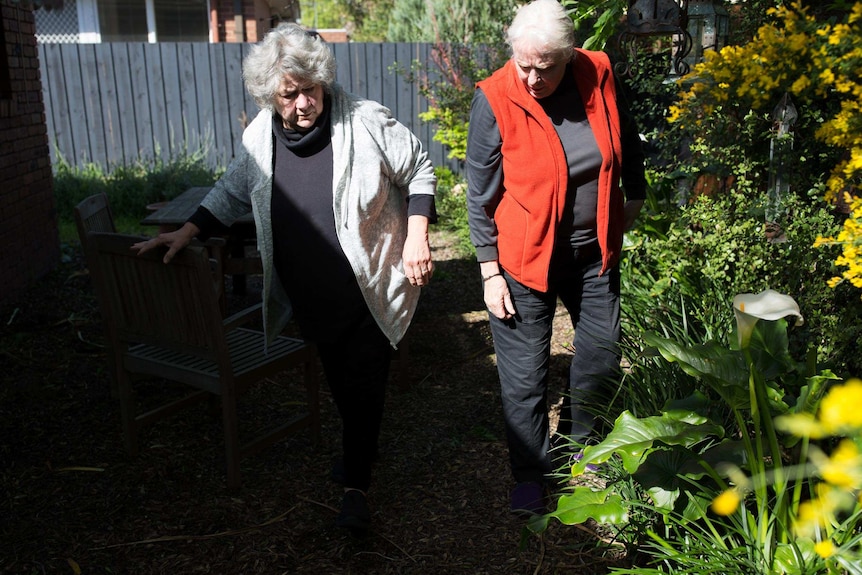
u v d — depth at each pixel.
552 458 3.18
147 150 9.96
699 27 4.03
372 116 2.68
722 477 2.34
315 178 2.63
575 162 2.58
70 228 8.02
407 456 3.42
